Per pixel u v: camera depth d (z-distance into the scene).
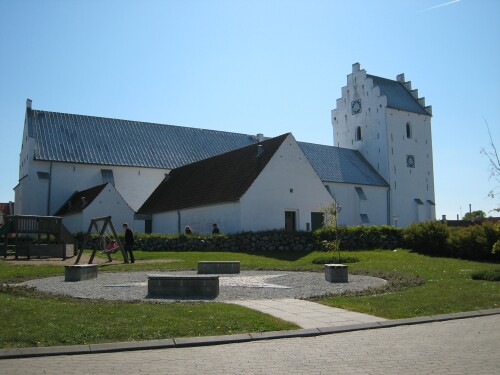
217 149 56.03
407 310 11.38
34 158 44.38
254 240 31.41
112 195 39.81
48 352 7.89
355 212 53.84
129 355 7.90
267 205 34.47
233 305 11.91
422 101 63.31
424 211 60.34
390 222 57.09
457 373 6.79
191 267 22.27
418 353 7.88
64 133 47.97
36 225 28.12
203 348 8.37
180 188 43.62
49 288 15.23
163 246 31.83
